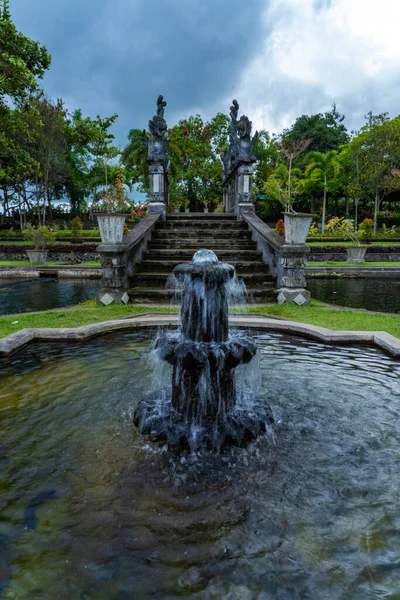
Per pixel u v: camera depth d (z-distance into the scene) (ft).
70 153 107.34
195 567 4.87
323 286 40.16
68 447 7.74
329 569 4.85
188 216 37.68
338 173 105.50
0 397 10.15
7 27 40.19
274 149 108.37
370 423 8.76
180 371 8.14
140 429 8.30
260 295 24.34
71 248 65.10
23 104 44.32
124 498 6.20
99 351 14.23
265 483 6.62
